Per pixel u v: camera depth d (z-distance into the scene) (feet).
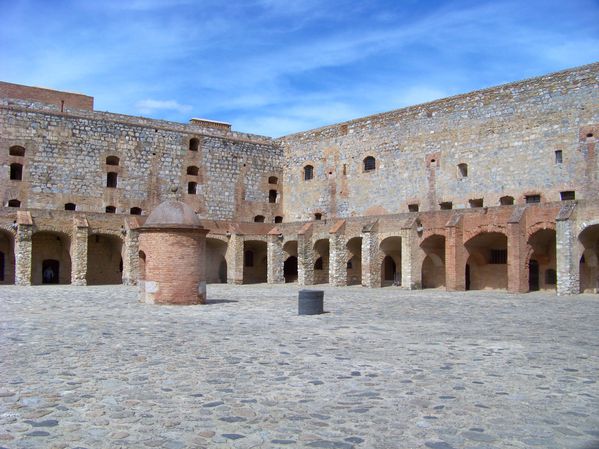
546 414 29.01
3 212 144.97
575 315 75.97
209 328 60.75
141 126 185.68
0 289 127.75
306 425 27.30
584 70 140.15
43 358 42.91
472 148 160.86
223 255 177.58
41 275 160.04
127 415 28.68
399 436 25.75
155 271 89.35
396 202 177.88
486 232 131.34
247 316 72.95
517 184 150.82
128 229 154.71
